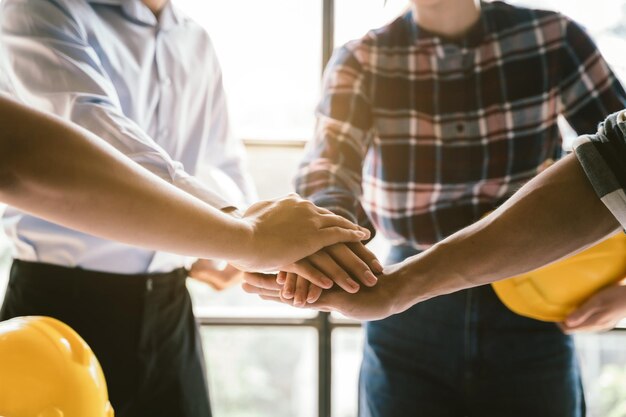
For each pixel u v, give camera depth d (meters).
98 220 0.87
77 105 1.42
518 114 1.66
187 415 1.69
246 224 1.14
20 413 1.00
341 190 1.62
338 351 3.31
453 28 1.66
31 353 1.03
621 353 3.14
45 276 1.56
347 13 2.58
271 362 3.41
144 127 1.68
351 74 1.70
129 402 1.60
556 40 1.66
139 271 1.61
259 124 2.73
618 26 2.49
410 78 1.68
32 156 0.78
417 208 1.71
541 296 1.57
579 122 1.71
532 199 1.18
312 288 1.41
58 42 1.46
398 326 1.68
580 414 1.74
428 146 1.68
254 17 2.68
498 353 1.63
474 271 1.26
